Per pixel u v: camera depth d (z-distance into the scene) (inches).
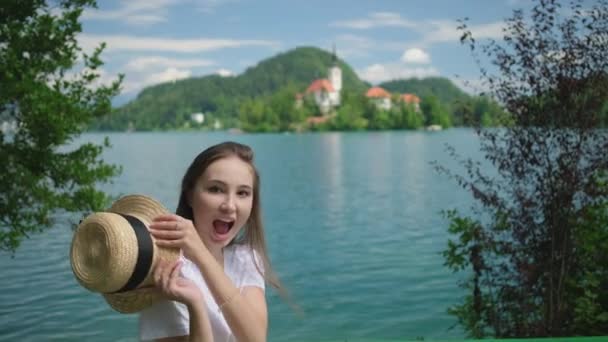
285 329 333.7
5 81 286.8
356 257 565.9
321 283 453.1
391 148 3348.9
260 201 89.1
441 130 7608.3
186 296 70.1
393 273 480.7
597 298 236.2
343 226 793.6
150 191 1228.5
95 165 316.5
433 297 396.8
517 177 231.6
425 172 1721.2
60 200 301.3
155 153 2999.5
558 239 229.3
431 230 729.0
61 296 374.3
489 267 248.2
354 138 5270.7
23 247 503.5
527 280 231.5
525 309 238.5
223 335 78.0
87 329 317.7
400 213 911.0
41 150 300.7
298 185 1440.7
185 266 78.0
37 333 312.0
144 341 74.6
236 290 74.9
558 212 225.5
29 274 424.8
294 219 879.7
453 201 1038.4
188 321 75.3
